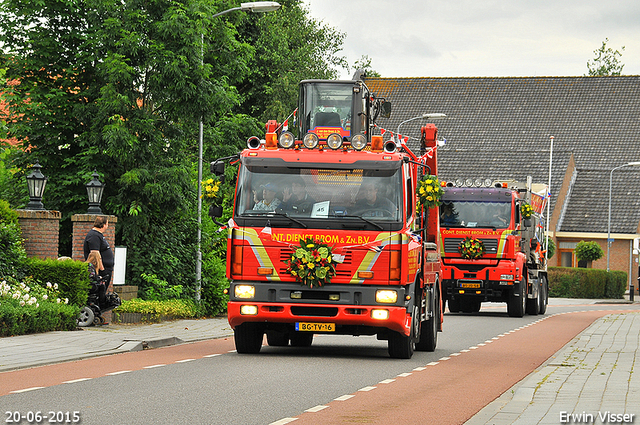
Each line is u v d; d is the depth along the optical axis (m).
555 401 13.55
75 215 27.03
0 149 30.67
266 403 13.00
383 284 18.86
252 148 19.84
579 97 96.81
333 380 15.85
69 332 22.98
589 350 23.30
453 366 19.05
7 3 30.00
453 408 13.08
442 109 98.06
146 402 12.78
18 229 26.00
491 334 29.67
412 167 20.23
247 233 19.09
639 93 96.00
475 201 39.62
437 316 23.81
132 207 29.55
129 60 29.39
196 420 11.44
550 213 81.75
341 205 19.03
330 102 23.27
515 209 39.72
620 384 15.66
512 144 93.00
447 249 39.56
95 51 30.00
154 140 30.42
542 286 45.75
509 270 39.28
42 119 30.17
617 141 91.44
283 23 67.19
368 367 18.22
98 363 17.75
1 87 30.02
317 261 18.80
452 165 87.12
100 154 30.20
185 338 23.64
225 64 34.09
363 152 19.31
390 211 18.98
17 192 30.98
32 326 22.17
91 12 29.73
